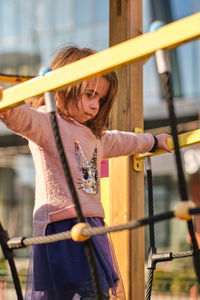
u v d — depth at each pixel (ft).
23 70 20.83
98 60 3.08
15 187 22.56
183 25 2.78
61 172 4.66
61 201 4.59
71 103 4.94
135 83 5.81
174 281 13.46
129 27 5.83
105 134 5.44
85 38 19.39
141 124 5.82
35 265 4.58
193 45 17.54
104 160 6.08
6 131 18.51
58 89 3.28
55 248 4.48
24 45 20.75
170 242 18.75
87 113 4.95
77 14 19.58
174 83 17.40
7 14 21.06
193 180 16.74
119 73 5.85
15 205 22.58
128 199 5.50
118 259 5.37
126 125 5.72
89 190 4.84
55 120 3.22
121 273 5.32
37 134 4.43
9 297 11.05
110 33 6.00
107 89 5.13
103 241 4.79
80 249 4.45
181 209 2.77
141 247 5.43
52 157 4.65
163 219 2.85
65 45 5.92
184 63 17.54
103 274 4.45
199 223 9.41
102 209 4.98
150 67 17.28
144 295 5.36
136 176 5.62
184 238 18.53
